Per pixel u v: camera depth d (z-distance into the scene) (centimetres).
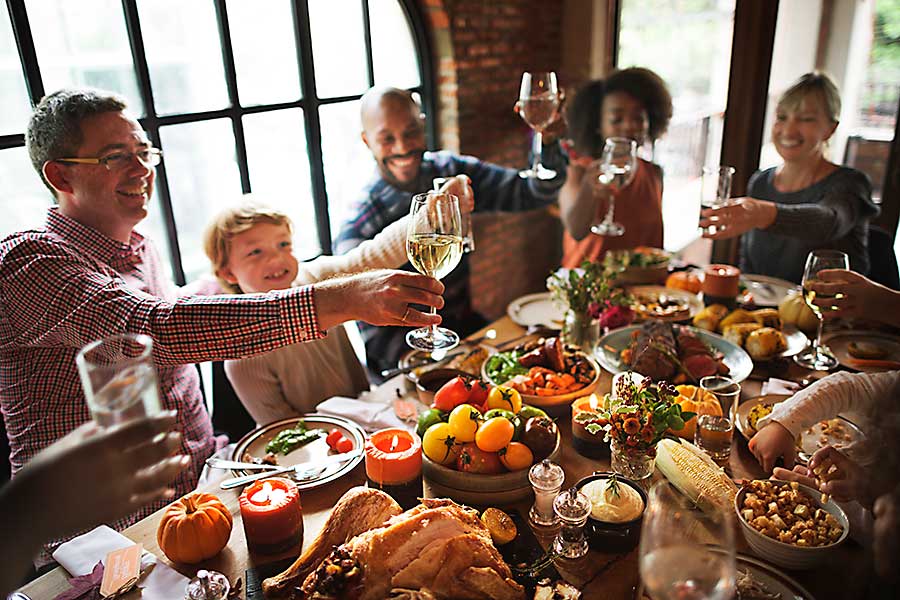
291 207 265
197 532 92
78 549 97
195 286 177
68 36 187
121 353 66
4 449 158
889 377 107
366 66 284
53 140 133
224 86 231
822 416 109
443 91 320
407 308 103
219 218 165
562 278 164
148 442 63
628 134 252
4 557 56
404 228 175
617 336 156
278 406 166
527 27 354
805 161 223
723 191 179
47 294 126
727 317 165
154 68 209
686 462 101
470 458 103
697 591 61
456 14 304
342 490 110
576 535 92
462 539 82
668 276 209
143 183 144
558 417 129
